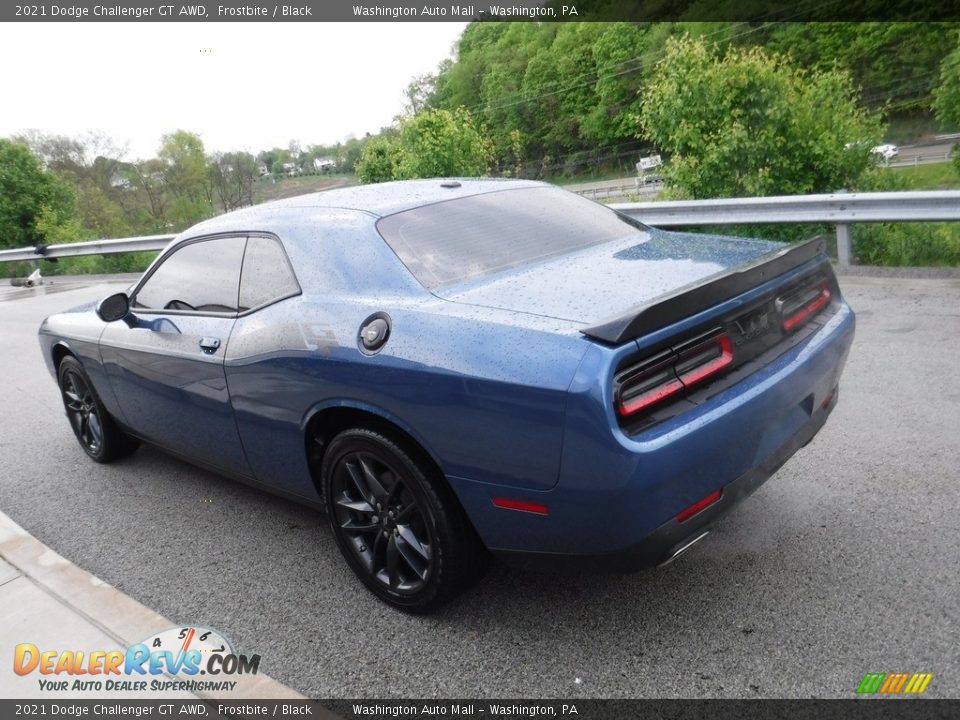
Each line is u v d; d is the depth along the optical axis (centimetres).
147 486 419
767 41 8006
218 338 310
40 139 6350
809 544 278
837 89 920
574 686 220
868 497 307
